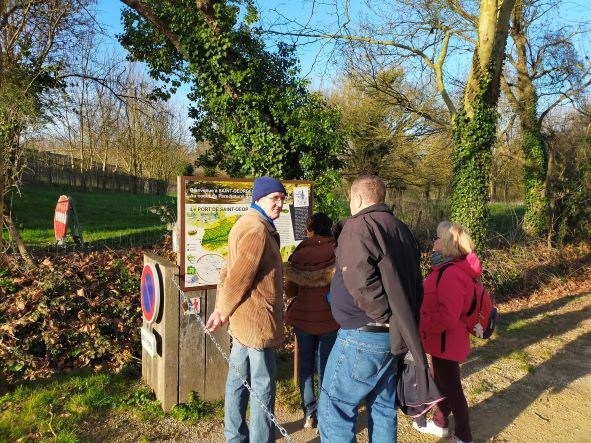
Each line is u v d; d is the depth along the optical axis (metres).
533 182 14.54
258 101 6.61
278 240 3.17
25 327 5.57
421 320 3.46
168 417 3.81
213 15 6.65
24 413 3.71
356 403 2.70
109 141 27.05
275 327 3.06
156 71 8.88
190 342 3.91
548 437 3.92
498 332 6.79
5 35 9.09
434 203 13.80
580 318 7.82
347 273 2.53
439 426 3.79
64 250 8.81
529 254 11.94
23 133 8.01
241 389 3.15
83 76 10.70
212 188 3.89
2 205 7.09
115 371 4.89
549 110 15.30
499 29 8.96
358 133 16.84
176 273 3.80
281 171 6.62
